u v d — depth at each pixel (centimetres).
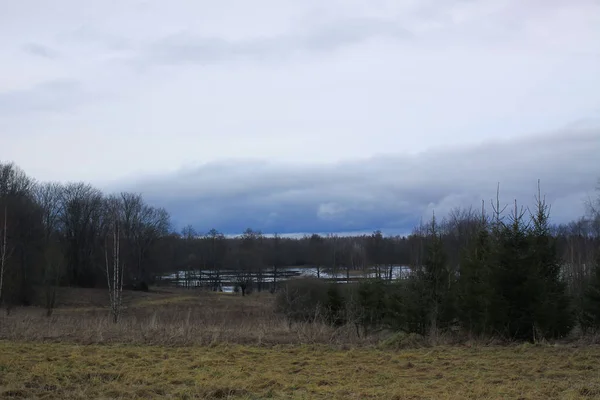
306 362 1195
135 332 1611
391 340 1481
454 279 1805
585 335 1625
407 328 1764
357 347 1439
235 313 3262
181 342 1461
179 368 1091
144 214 7000
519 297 1513
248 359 1230
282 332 1694
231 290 7062
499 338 1518
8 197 4631
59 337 1522
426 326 1736
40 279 4678
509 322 1516
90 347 1352
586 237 3114
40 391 878
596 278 1748
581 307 1708
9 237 4238
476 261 1725
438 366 1136
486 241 1805
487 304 1530
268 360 1219
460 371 1078
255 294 5741
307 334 1634
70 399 838
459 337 1614
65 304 4622
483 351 1329
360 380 1009
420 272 1823
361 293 2078
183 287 7381
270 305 4016
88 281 6325
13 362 1092
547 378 1005
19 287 4353
